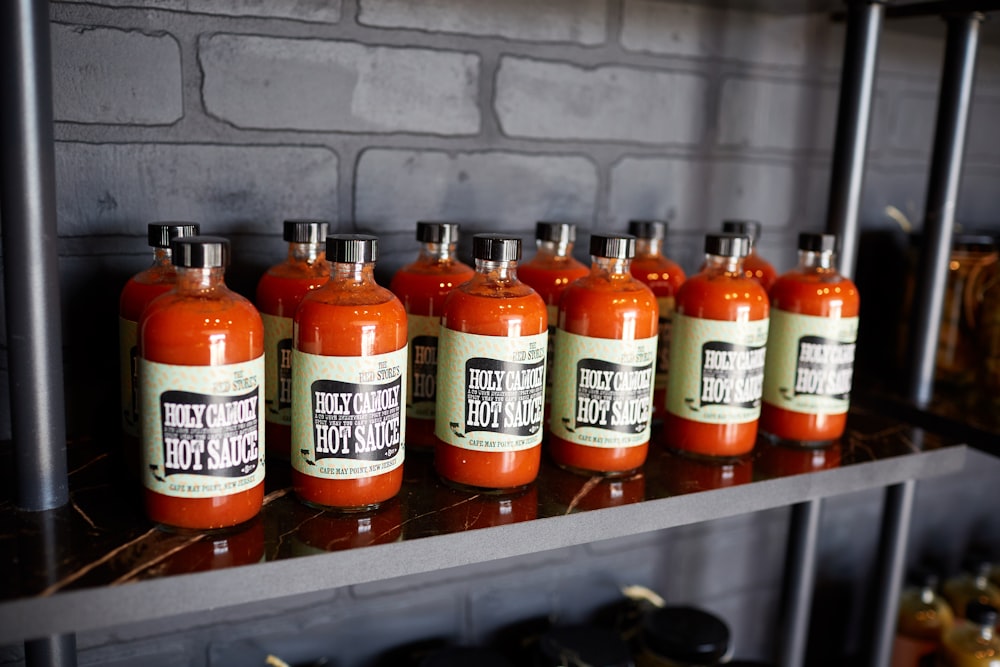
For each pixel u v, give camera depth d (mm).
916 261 1271
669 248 1282
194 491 712
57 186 907
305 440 771
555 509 814
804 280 995
